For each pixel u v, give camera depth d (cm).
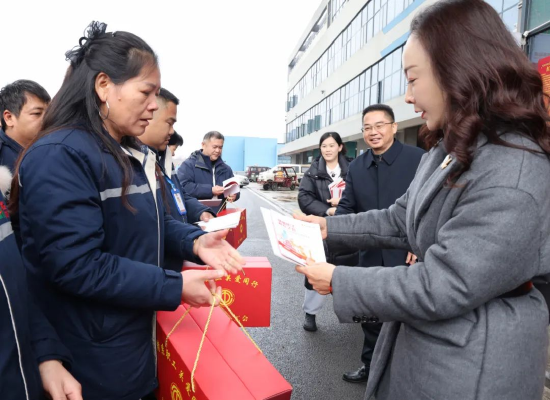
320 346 299
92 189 100
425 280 87
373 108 237
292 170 2223
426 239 97
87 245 94
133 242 111
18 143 229
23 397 81
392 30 1472
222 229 139
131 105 106
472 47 85
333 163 350
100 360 105
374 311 95
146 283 99
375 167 247
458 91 85
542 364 92
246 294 185
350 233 147
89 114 104
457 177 89
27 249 102
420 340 97
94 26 109
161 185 166
